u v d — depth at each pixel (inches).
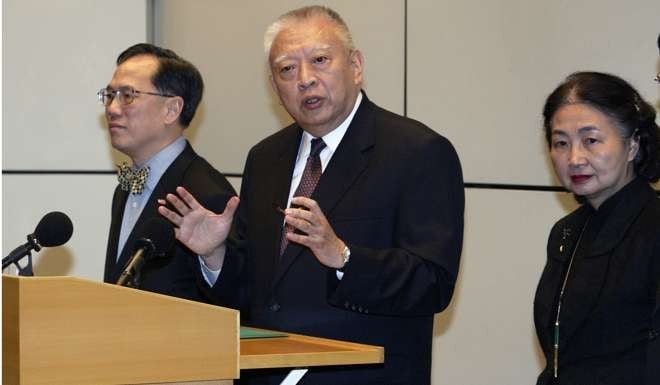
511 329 181.0
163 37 245.6
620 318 111.4
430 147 126.0
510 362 181.3
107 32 238.5
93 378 81.2
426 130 129.0
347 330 122.4
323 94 128.0
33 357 78.6
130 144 155.6
